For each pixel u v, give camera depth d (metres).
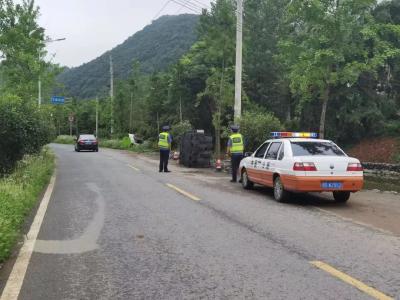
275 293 5.23
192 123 38.47
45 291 5.39
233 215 9.92
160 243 7.51
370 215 10.10
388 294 5.20
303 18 17.16
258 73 36.59
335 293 5.22
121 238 7.88
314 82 17.30
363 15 16.83
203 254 6.83
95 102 73.88
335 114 28.19
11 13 24.22
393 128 27.72
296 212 10.41
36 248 7.25
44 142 20.61
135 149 43.81
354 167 11.34
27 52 25.17
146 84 55.16
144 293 5.28
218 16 27.31
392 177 17.45
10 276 5.91
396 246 7.32
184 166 24.45
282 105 36.62
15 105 17.20
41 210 10.62
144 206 11.09
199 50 38.59
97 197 12.65
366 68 16.72
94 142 42.38
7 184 11.73
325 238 7.84
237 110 21.50
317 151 11.84
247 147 20.59
